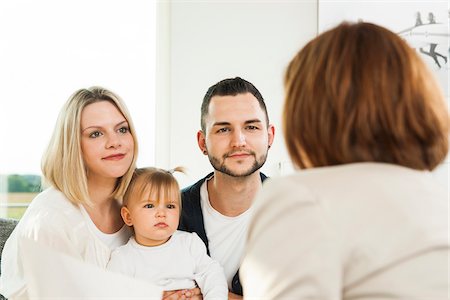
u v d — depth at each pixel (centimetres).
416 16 284
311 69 80
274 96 287
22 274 148
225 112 147
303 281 68
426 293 68
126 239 162
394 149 77
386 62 77
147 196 154
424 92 77
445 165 265
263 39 286
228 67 286
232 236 158
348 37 80
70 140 148
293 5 286
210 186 160
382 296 68
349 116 76
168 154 287
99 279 114
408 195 73
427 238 70
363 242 69
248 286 74
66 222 146
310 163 81
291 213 71
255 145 149
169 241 157
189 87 286
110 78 290
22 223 150
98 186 154
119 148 150
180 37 285
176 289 153
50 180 153
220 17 286
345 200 71
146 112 290
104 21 290
